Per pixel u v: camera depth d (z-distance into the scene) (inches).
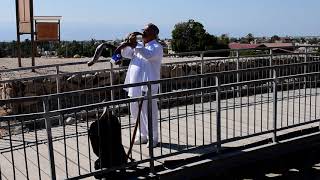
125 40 236.4
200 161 226.5
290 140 259.8
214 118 314.3
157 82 204.5
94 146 204.7
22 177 209.0
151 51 233.0
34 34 477.7
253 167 246.4
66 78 384.2
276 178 241.4
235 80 458.0
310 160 267.7
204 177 226.2
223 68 458.0
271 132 255.0
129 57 242.2
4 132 290.0
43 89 371.9
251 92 408.8
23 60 583.2
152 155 210.4
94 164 216.4
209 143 244.2
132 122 292.7
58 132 284.4
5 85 355.9
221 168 232.8
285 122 298.0
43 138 273.6
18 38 478.9
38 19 483.5
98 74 394.9
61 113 180.2
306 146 271.7
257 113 325.7
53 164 179.2
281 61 483.2
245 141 253.4
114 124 205.2
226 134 252.1
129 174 210.7
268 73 468.1
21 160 233.9
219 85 224.2
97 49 235.8
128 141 258.1
